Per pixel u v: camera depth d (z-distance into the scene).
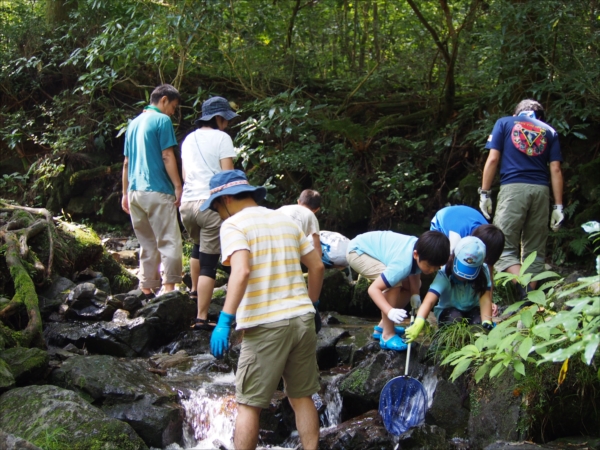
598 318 2.77
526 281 3.56
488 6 7.24
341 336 4.67
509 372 3.53
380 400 3.61
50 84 8.66
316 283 3.31
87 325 4.89
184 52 7.46
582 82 6.20
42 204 7.95
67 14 8.80
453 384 3.70
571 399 3.46
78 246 5.90
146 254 5.39
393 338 4.02
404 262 3.78
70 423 3.31
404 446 3.39
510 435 3.41
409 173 7.06
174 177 5.19
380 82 8.17
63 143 7.86
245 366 3.04
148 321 4.78
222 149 4.90
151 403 3.72
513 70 6.79
